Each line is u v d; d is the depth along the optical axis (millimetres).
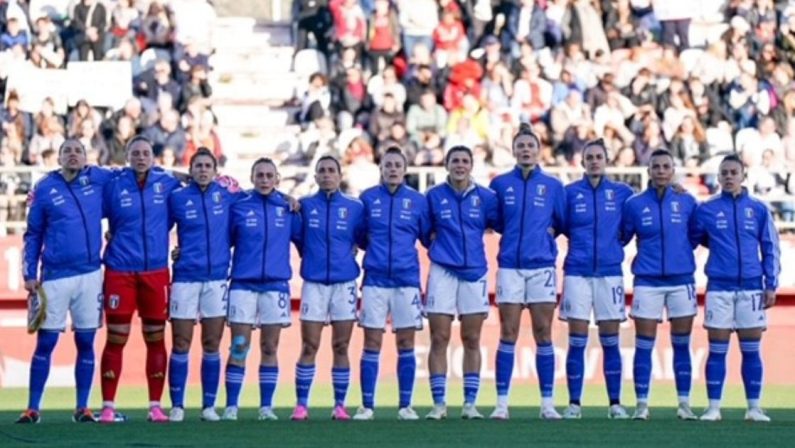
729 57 55906
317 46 57656
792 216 52375
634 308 34031
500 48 55781
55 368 46469
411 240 33844
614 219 33875
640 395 34031
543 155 54094
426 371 47594
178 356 33312
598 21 56750
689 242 33938
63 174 32656
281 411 37281
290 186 52250
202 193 33219
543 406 34094
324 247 33656
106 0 54938
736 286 33750
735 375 47938
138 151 32781
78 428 31062
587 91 54906
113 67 54031
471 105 54438
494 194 33875
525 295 33875
